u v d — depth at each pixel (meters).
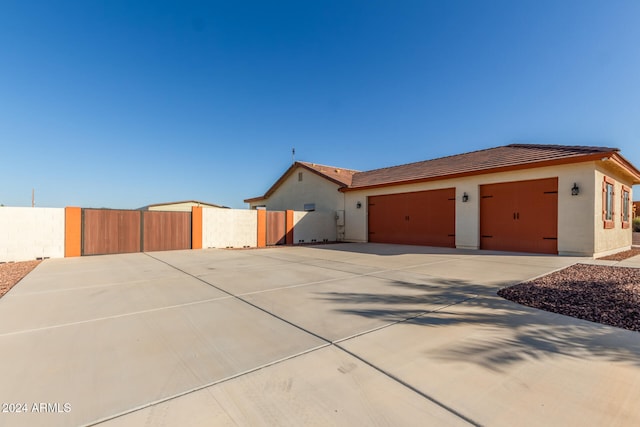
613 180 11.08
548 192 10.28
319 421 1.80
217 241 14.26
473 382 2.25
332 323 3.59
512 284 5.68
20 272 7.49
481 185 12.10
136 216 12.33
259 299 4.71
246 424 1.77
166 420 1.81
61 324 3.58
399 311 4.06
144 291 5.28
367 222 16.78
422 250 12.14
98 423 1.78
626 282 5.61
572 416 1.84
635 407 1.94
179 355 2.73
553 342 3.01
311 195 20.31
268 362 2.59
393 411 1.90
